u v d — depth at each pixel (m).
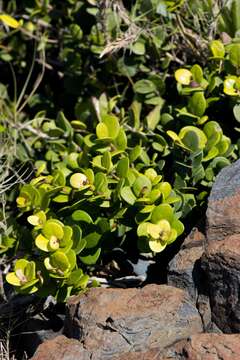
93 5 4.38
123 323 2.88
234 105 3.52
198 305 2.99
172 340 2.91
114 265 3.59
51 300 3.50
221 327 2.92
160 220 3.10
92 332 2.90
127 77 4.46
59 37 4.82
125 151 3.63
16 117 4.54
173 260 3.11
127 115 4.17
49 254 3.20
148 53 4.22
